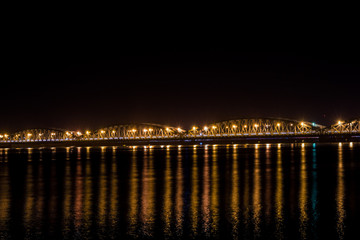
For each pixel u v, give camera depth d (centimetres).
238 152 12581
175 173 6128
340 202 3588
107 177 5734
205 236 2661
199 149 16388
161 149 17262
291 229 2784
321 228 2803
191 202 3625
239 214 3161
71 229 2827
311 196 3881
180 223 2933
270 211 3253
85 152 15112
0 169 7400
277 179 5200
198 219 3027
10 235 2717
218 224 2900
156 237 2652
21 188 4691
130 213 3231
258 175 5678
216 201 3659
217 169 6675
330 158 9056
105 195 4072
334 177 5391
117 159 9981
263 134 19500
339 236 2652
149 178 5509
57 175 6131
